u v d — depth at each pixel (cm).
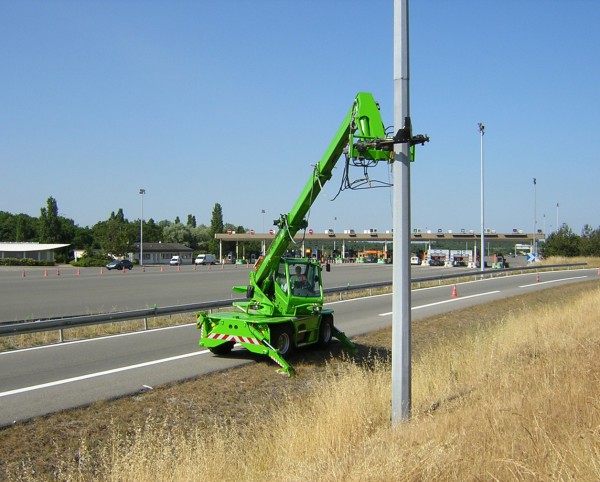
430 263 8812
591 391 668
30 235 12500
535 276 4584
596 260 7425
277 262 1209
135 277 4628
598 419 580
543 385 693
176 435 718
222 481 541
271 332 1180
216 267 7450
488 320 1956
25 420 769
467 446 514
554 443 509
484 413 604
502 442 518
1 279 4259
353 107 877
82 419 789
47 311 2106
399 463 463
